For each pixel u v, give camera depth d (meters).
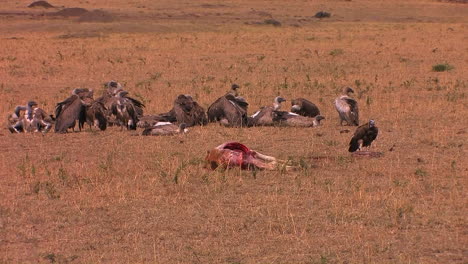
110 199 33.88
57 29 166.00
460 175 37.41
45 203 33.41
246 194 34.38
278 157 42.22
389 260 26.11
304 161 40.56
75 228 30.12
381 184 35.88
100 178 37.38
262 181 36.56
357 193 33.69
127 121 52.19
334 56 105.94
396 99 63.56
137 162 41.16
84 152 44.94
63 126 51.69
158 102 64.44
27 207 32.84
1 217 31.45
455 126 51.31
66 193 35.03
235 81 78.94
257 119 52.75
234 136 48.75
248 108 60.78
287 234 28.98
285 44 128.00
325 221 30.34
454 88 70.44
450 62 96.56
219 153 39.00
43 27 168.62
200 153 43.53
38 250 27.70
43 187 36.16
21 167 39.91
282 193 34.44
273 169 38.62
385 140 46.62
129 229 29.88
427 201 33.00
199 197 34.03
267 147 45.19
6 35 155.50
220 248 27.61
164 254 27.08
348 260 26.16
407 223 29.98
